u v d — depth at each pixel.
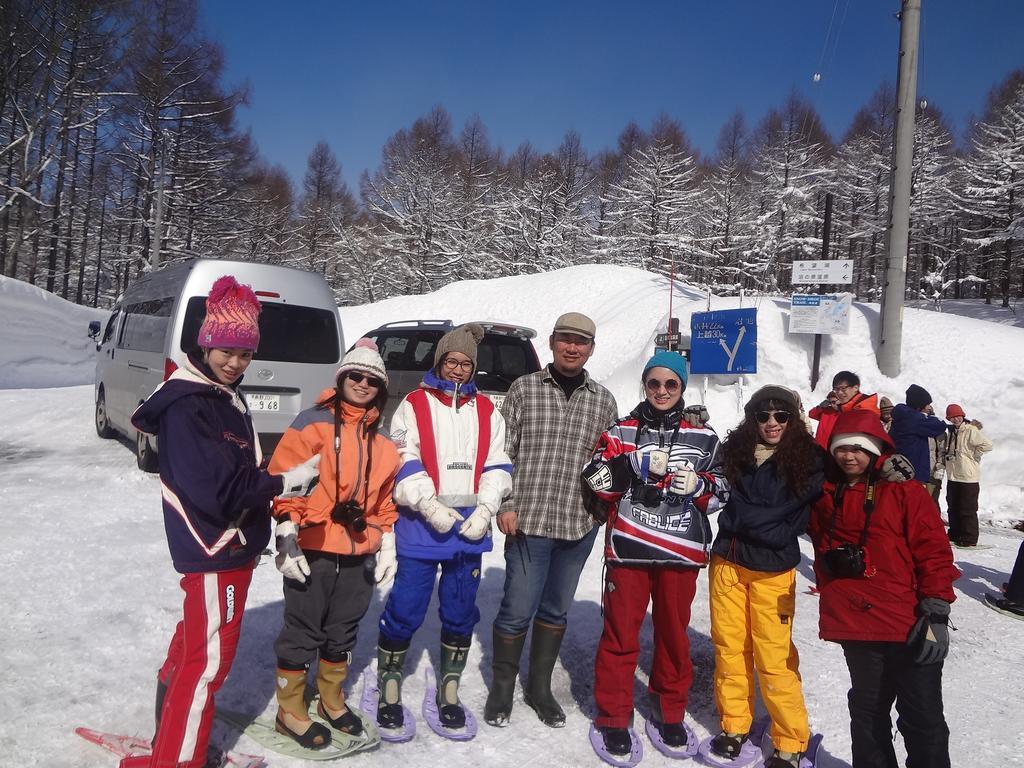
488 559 5.48
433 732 3.00
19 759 2.50
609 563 3.11
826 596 2.75
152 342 7.75
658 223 42.00
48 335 22.25
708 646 4.17
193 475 2.17
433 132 52.56
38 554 4.86
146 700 3.03
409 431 3.00
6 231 37.75
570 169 50.19
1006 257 39.38
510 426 3.27
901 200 10.20
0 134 33.47
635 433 3.11
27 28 30.36
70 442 10.01
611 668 3.04
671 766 2.94
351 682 3.38
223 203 45.22
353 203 55.09
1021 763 3.09
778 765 2.89
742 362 10.84
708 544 3.09
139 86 40.47
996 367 9.79
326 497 2.69
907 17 10.12
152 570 4.70
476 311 25.66
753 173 41.88
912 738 2.58
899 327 10.24
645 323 20.36
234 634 2.38
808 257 32.88
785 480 2.91
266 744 2.72
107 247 49.22
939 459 7.38
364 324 26.80
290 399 7.39
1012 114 41.16
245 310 2.36
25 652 3.38
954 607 5.37
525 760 2.86
